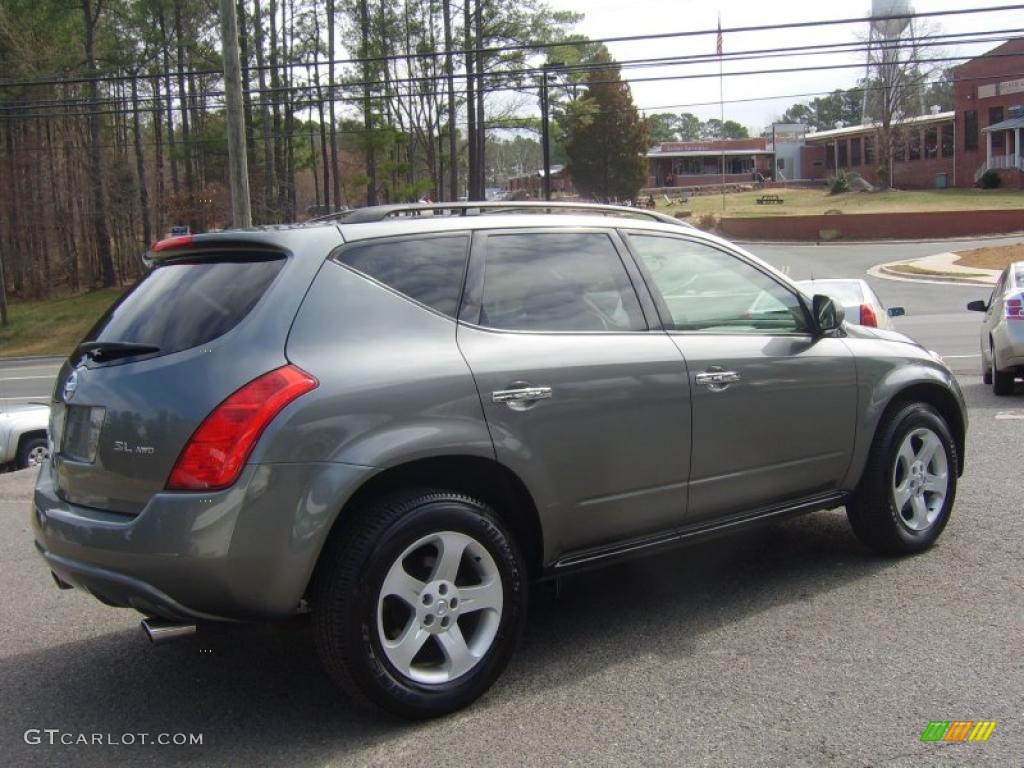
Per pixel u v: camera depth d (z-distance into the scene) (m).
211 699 4.02
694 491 4.48
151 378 3.52
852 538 5.79
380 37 40.72
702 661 4.13
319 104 41.72
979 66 67.69
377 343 3.67
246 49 39.03
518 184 95.88
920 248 46.25
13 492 8.55
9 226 49.88
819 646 4.22
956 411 5.70
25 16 41.16
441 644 3.68
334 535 3.55
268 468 3.33
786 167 94.75
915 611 4.57
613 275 4.43
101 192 45.66
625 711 3.70
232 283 3.71
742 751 3.36
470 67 39.91
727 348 4.60
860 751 3.34
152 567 3.35
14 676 4.35
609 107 66.88
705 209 69.00
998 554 5.34
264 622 3.51
